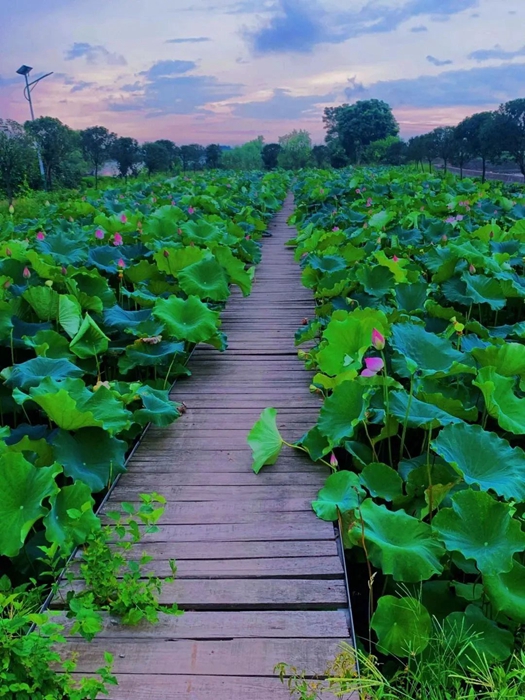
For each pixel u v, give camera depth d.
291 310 6.36
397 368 3.27
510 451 2.49
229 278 5.94
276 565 2.37
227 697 1.78
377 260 5.81
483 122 21.48
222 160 42.94
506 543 2.08
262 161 45.19
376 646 2.14
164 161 31.48
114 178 27.78
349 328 3.37
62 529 2.30
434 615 2.27
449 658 2.00
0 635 1.69
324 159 44.38
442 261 5.93
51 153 20.64
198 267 5.28
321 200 13.12
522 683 1.82
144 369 4.41
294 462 3.18
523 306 5.64
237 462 3.19
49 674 1.71
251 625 2.07
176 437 3.50
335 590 2.23
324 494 2.59
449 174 18.27
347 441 3.09
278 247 10.55
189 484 2.97
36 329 4.14
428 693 1.86
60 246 5.80
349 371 3.12
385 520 2.32
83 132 26.05
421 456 2.93
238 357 4.88
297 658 1.93
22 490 2.26
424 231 7.84
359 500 2.48
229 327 5.77
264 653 1.95
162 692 1.80
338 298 5.10
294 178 27.44
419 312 4.54
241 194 14.92
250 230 9.97
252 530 2.59
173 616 2.10
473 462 2.49
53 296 4.27
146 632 2.03
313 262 5.95
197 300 4.45
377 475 2.70
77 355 3.84
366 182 15.84
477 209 9.86
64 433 2.75
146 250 6.11
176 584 2.26
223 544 2.50
